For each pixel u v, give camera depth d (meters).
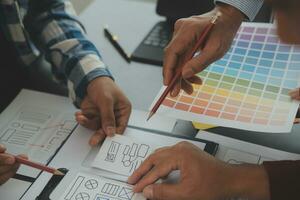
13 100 0.90
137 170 0.69
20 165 0.74
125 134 0.79
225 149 0.75
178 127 0.80
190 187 0.63
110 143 0.75
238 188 0.63
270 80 0.83
